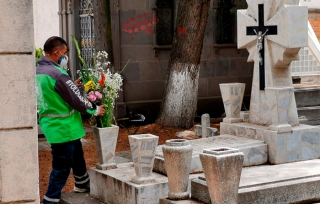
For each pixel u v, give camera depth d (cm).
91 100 720
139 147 659
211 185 554
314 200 645
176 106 1231
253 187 614
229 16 1463
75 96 653
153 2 1375
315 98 1204
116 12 1341
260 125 808
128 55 1364
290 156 761
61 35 1575
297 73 1388
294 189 631
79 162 758
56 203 673
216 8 1442
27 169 504
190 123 1241
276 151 748
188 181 630
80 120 683
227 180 545
